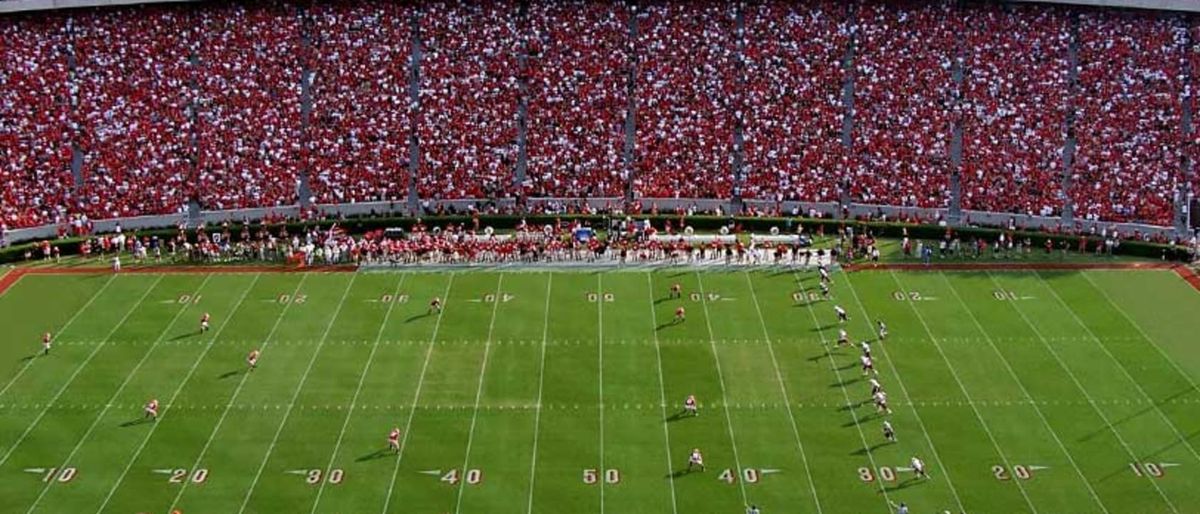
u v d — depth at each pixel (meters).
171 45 89.44
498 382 63.22
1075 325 68.69
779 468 56.50
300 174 83.75
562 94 88.69
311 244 76.69
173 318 69.50
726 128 86.75
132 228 80.44
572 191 83.75
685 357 65.44
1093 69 88.69
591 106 88.06
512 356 65.62
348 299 71.62
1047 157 84.12
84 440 58.41
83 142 83.94
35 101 85.62
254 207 82.12
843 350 66.12
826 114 87.31
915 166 84.25
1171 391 62.34
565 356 65.62
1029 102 87.12
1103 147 84.44
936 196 82.69
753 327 68.44
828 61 90.19
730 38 91.56
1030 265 76.12
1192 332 68.00
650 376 63.72
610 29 92.00
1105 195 81.88
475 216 81.19
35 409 60.81
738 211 82.81
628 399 61.75
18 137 83.62
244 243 77.31
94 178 82.12
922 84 88.56
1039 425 59.66
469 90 88.75
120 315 69.75
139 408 60.94
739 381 63.28
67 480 55.53
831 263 75.88
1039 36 90.56
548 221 81.44
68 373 63.97
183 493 54.75
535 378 63.56
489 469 56.41
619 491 54.91
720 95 88.56
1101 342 66.94
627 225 79.69
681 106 88.00
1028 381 63.28
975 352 65.94
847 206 82.75
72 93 86.25
